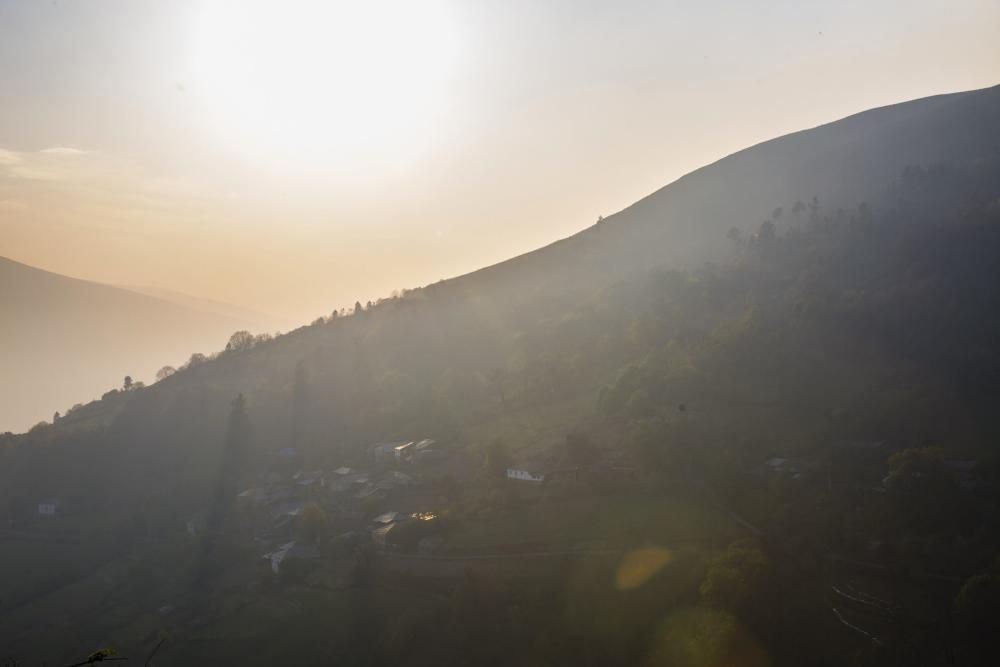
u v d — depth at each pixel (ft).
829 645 251.39
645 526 342.03
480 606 308.19
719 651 250.57
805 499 333.42
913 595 266.77
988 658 232.32
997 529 287.89
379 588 346.54
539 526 366.43
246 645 326.44
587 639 283.59
